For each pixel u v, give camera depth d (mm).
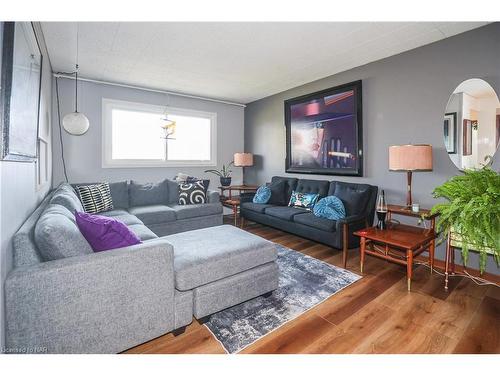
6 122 1021
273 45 2900
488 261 2496
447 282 2273
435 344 1572
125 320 1425
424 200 2949
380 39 2764
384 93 3271
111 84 4191
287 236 3885
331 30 2570
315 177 4215
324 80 4008
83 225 1553
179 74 3848
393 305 2008
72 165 3965
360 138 3521
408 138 3059
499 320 1805
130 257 1429
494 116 2428
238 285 1880
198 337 1646
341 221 2754
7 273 1197
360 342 1597
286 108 4621
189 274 1666
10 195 1259
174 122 4910
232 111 5613
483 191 1777
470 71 2566
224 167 5523
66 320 1263
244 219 4754
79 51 3043
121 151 4430
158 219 3574
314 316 1870
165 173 4828
